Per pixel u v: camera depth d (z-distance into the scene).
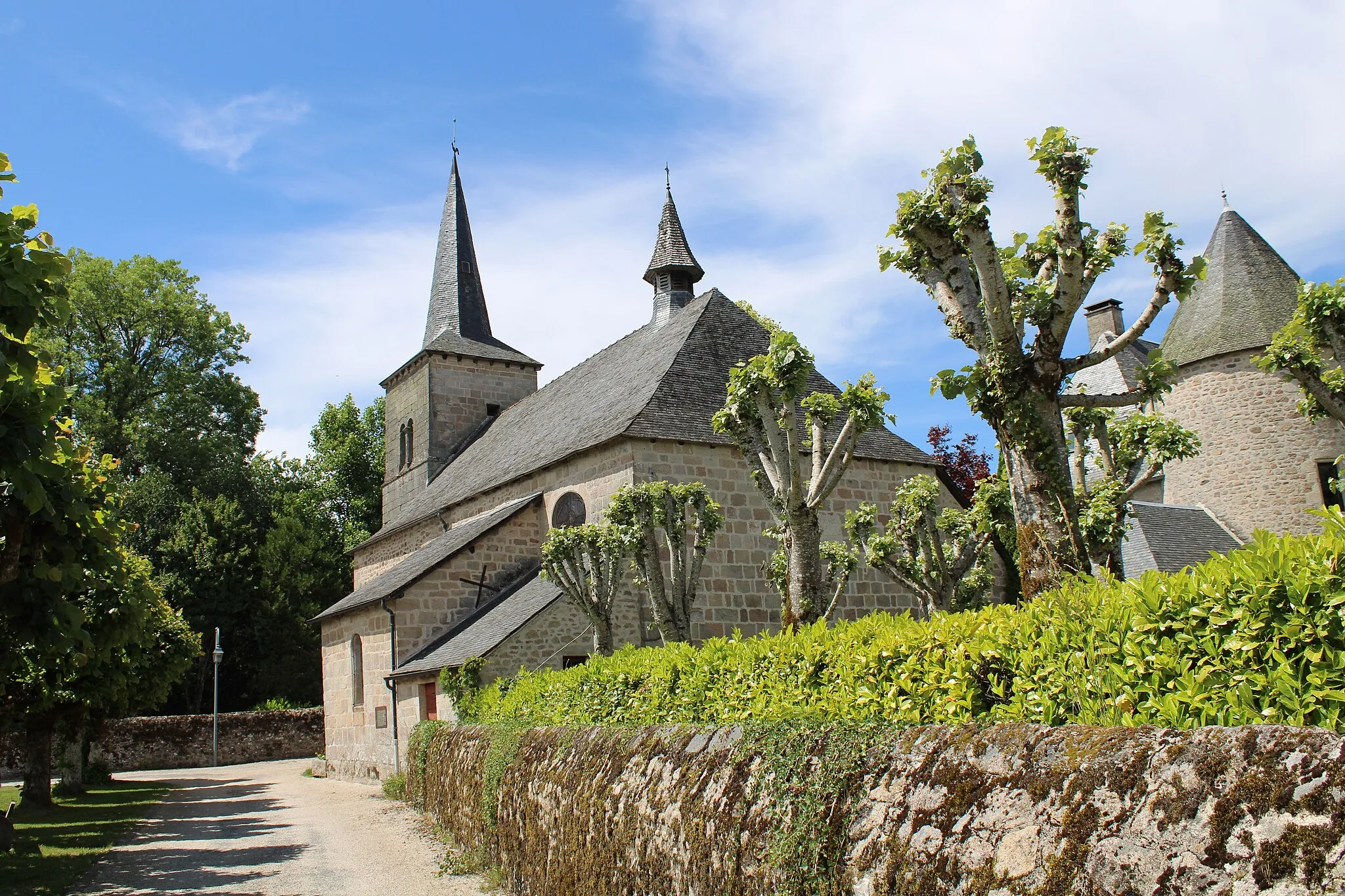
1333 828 3.05
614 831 7.70
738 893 5.80
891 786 4.89
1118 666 4.45
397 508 40.38
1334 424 24.69
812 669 7.04
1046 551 8.51
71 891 10.89
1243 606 4.05
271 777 29.31
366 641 25.70
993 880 4.01
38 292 7.81
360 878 11.58
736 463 21.95
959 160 9.41
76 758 23.53
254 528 44.44
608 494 21.62
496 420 37.56
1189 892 3.31
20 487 7.50
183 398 46.72
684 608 15.09
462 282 41.12
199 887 11.13
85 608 11.52
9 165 7.63
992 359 8.95
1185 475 26.86
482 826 12.44
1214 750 3.50
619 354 29.39
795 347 11.91
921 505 17.22
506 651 19.27
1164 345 27.86
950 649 5.61
